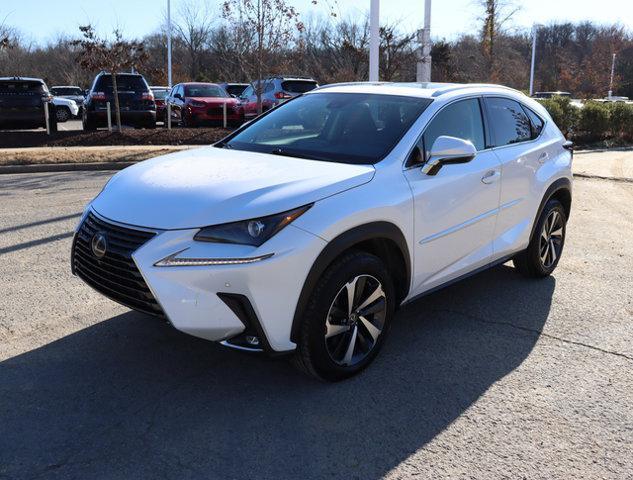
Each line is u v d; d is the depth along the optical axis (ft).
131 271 10.76
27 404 11.10
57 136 51.72
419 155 13.39
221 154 13.98
